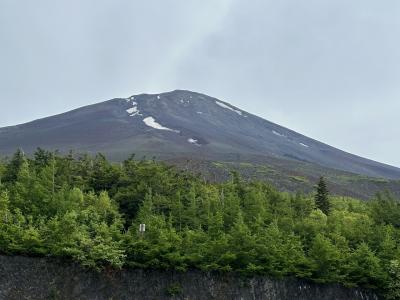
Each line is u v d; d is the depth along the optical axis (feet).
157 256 139.13
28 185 157.07
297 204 209.97
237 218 167.63
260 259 153.38
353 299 163.43
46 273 125.70
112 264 130.41
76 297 126.41
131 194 173.68
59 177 173.68
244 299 147.23
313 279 158.30
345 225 194.08
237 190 208.33
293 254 159.02
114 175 185.26
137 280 135.74
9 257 124.06
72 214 134.21
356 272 165.07
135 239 141.59
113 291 131.54
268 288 151.84
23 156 187.42
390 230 188.24
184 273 142.41
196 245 147.84
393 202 233.76
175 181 195.62
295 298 154.92
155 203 170.30
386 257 173.88
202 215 170.09
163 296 137.18
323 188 231.09
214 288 144.56
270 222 181.88
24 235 125.49
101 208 156.87
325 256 159.63
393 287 165.58
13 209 145.38
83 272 129.39
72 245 128.57
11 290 120.78
